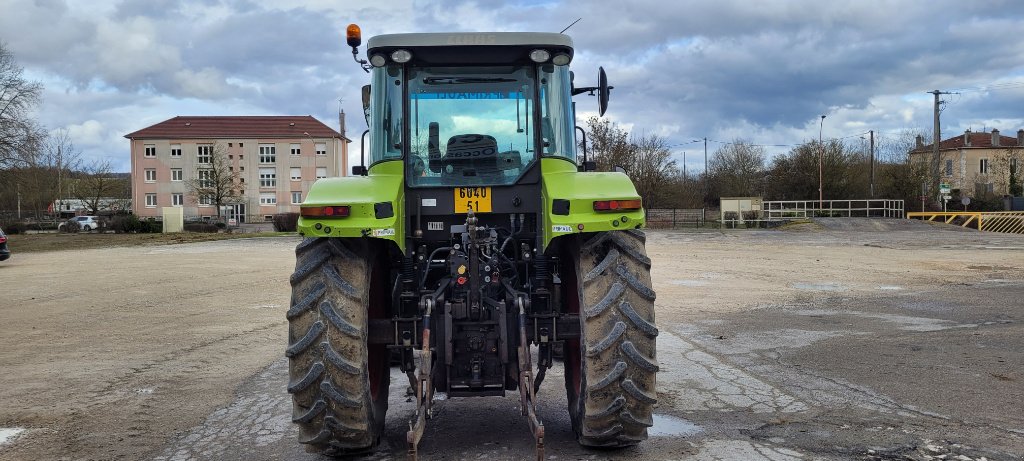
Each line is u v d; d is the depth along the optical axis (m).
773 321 9.80
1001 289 13.03
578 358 4.79
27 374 7.15
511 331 4.39
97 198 70.94
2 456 4.73
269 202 76.88
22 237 35.72
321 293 4.14
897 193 49.16
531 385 4.06
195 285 15.00
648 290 4.23
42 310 11.70
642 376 4.19
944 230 32.41
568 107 4.85
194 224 46.69
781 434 4.86
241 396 6.20
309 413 4.10
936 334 8.61
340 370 4.07
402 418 5.45
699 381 6.41
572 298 4.88
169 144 76.50
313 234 4.21
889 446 4.57
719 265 17.88
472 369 4.36
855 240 26.33
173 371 7.21
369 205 4.20
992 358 7.19
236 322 10.33
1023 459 4.31
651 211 42.97
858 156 57.62
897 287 13.52
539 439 3.78
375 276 4.87
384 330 4.42
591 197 4.25
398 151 4.71
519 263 4.75
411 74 4.78
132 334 9.43
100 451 4.81
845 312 10.58
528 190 4.69
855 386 6.15
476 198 4.65
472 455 4.52
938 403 5.57
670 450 4.54
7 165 38.16
